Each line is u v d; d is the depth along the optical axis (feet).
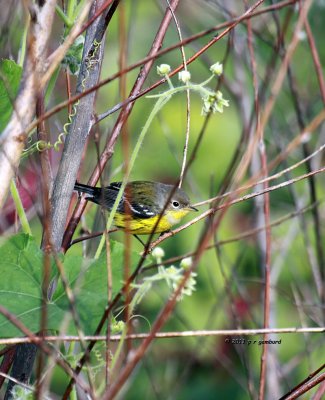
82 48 23.29
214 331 18.29
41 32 17.70
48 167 23.32
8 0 34.53
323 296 34.40
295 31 18.34
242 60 42.42
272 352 34.65
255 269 47.21
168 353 46.14
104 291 18.56
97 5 23.95
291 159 46.80
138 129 48.78
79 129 23.84
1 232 32.73
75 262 19.79
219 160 55.11
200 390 46.60
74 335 17.65
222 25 17.81
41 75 17.80
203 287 47.06
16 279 19.40
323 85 30.19
